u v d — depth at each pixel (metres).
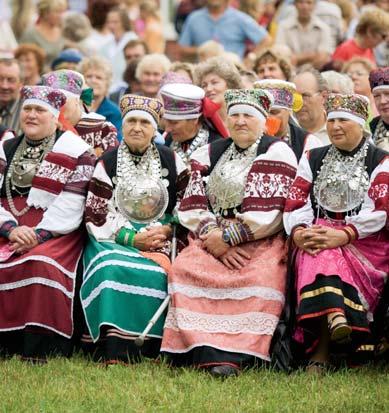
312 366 11.20
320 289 11.09
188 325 11.28
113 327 11.43
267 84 12.58
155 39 21.39
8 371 11.08
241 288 11.43
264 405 9.99
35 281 11.62
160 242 11.92
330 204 11.59
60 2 19.83
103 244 11.89
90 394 10.25
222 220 11.90
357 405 10.04
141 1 21.39
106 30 19.94
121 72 19.66
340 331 10.85
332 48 19.69
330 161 11.67
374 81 12.78
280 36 19.48
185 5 21.77
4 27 19.97
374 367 11.37
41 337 11.59
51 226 11.91
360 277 11.34
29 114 12.13
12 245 11.85
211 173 12.00
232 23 20.00
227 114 12.02
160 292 11.62
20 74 15.14
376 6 20.45
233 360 11.08
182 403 10.02
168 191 12.14
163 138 13.02
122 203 12.05
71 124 12.99
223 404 10.02
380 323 11.45
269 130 12.50
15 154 12.23
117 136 13.91
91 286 11.63
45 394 10.26
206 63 13.67
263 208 11.67
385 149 12.80
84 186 12.06
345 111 11.53
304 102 13.55
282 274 11.52
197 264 11.59
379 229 11.42
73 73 12.95
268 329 11.26
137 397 10.17
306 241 11.30
